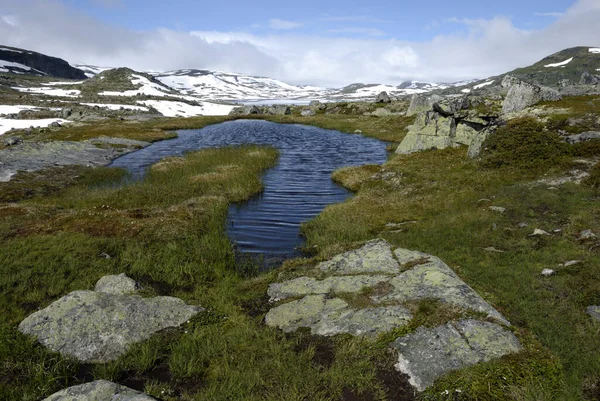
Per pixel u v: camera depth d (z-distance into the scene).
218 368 8.65
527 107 32.94
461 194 22.80
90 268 14.01
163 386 8.09
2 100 135.12
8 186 30.19
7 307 11.15
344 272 12.80
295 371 8.18
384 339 8.96
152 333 9.94
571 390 7.25
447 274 11.29
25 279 12.83
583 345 8.77
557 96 33.56
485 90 73.94
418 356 8.32
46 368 8.60
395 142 59.56
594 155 23.30
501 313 10.30
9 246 15.56
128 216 21.09
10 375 8.40
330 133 75.00
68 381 8.38
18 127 82.56
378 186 28.67
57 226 19.02
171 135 70.00
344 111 112.81
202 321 10.66
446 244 16.00
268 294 12.38
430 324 9.16
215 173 34.25
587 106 29.50
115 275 12.62
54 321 9.88
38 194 29.20
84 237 17.16
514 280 12.18
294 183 33.66
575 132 25.45
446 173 28.00
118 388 7.17
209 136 71.56
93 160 44.09
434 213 20.86
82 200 26.45
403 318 9.53
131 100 174.62
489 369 7.75
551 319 9.88
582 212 16.50
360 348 8.80
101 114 108.06
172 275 14.05
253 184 31.47
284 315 10.73
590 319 9.69
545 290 11.34
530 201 19.34
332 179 35.12
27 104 133.62
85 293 10.81
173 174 35.31
